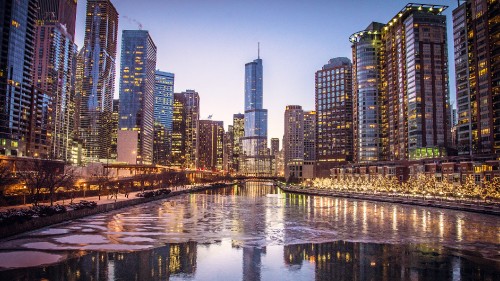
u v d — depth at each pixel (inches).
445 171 5954.7
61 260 1765.5
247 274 1620.3
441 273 1660.9
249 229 2765.7
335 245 2206.0
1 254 1850.4
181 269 1673.2
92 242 2154.3
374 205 5012.3
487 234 2571.4
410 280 1567.4
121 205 4180.6
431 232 2645.2
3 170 4160.9
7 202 3550.7
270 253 1994.3
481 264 1800.0
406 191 6387.8
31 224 2474.2
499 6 6481.3
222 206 4763.8
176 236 2412.6
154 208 4323.3
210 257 1889.8
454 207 4168.3
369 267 1745.8
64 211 2982.3
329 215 3740.2
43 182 3976.4
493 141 6510.8
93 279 1512.1
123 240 2233.0
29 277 1518.2
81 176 6771.7
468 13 7386.8
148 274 1593.3
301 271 1674.5
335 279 1568.7
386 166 7696.9
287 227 2891.2
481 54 6850.4
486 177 5152.6
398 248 2133.4
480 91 6855.3
